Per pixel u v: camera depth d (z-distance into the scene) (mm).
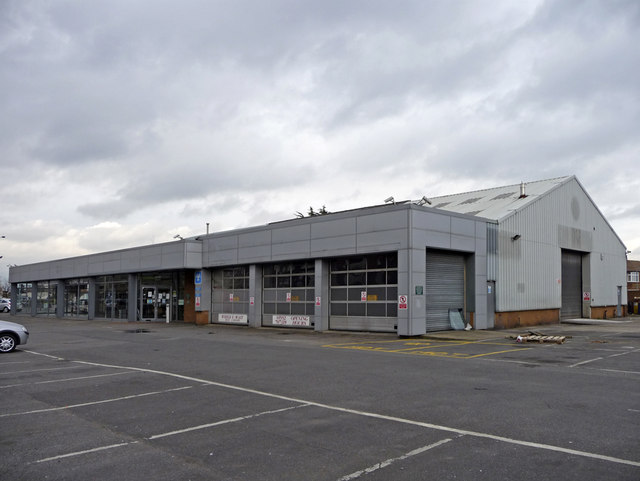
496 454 6059
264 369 12945
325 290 26359
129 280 39125
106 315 42062
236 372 12492
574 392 9641
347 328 25484
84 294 45375
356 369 12812
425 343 19953
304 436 6898
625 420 7551
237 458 6055
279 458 6027
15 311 57625
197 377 11805
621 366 13156
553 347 18109
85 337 24031
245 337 23578
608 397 9172
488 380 11047
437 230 23750
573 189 36438
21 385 11117
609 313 40281
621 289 42594
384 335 23422
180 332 27188
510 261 28844
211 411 8406
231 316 32500
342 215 25188
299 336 23953
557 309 33438
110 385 10969
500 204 32156
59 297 48594
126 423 7750
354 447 6395
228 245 31984
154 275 38375
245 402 9039
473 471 5512
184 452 6312
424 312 22688
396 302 23531
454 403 8766
